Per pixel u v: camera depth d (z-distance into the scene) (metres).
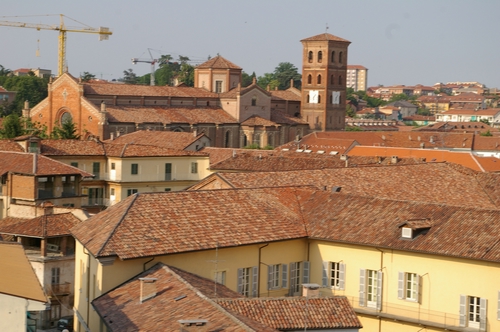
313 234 121.88
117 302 97.56
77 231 117.81
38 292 80.00
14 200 195.25
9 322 78.06
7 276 83.56
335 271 121.06
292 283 121.88
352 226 121.19
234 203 123.44
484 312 107.81
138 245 106.44
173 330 81.88
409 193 160.88
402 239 115.25
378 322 116.38
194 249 109.25
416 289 113.62
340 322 94.88
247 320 82.56
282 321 92.94
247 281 116.62
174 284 96.25
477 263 108.19
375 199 126.31
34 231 161.25
